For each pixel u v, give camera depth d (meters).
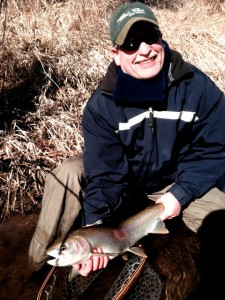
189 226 1.23
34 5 2.61
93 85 2.06
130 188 1.18
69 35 2.39
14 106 1.83
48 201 1.15
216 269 1.17
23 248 1.26
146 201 1.26
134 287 1.02
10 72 2.00
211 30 2.82
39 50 2.16
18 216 1.39
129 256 1.08
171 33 2.73
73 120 1.80
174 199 1.09
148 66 0.98
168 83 1.02
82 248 0.89
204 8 3.23
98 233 0.93
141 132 1.06
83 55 2.24
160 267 1.18
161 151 1.08
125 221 1.00
